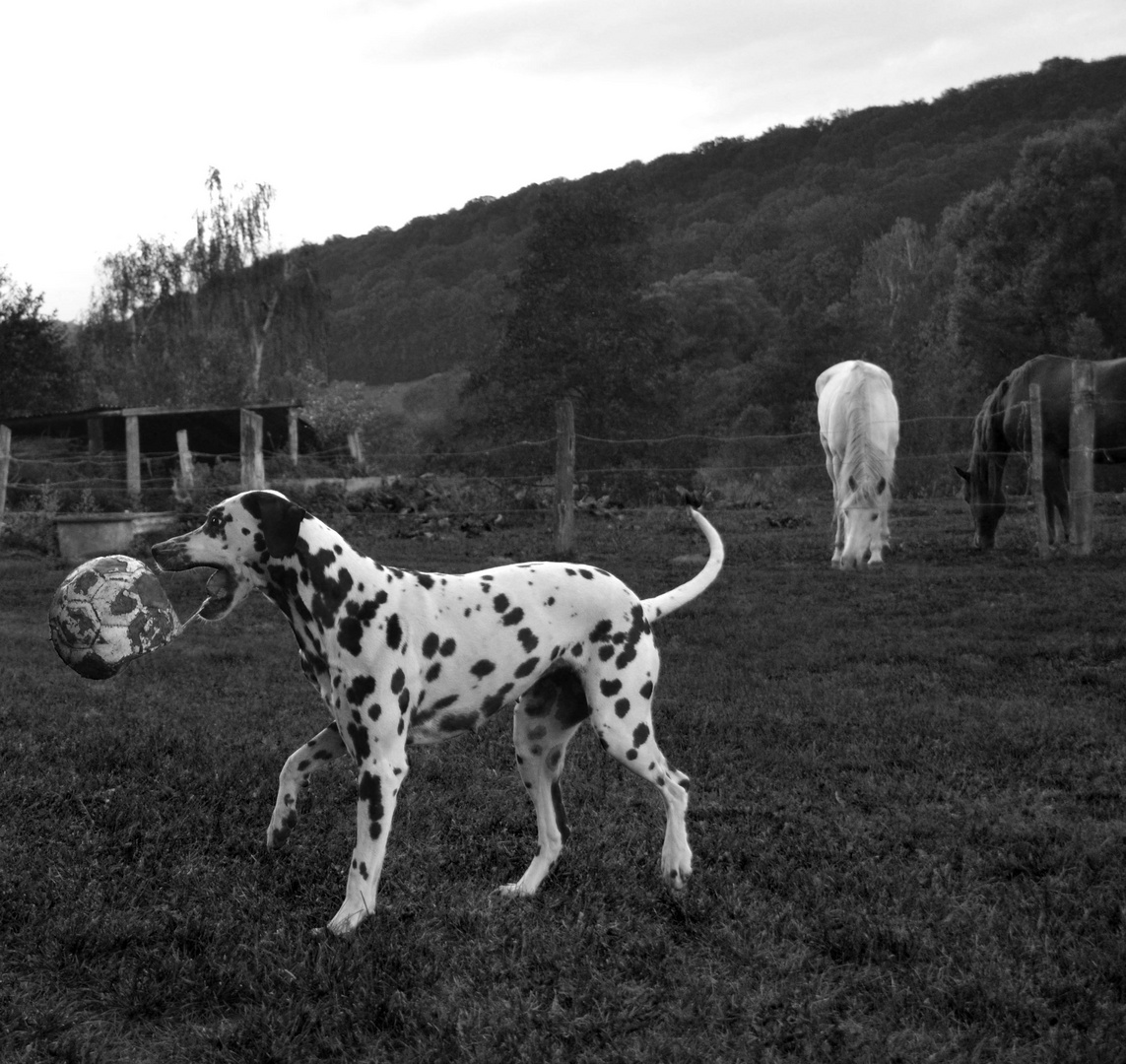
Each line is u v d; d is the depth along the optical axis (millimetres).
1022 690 9305
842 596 13797
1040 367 17172
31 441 35062
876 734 7918
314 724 7984
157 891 4910
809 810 6379
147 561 17938
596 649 5152
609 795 6473
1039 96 163000
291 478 28812
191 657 10742
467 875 5328
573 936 4543
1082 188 50438
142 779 6422
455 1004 3986
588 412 45094
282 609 4938
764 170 173500
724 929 4637
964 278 54781
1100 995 4105
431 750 7414
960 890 5156
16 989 3982
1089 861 5488
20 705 8406
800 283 108188
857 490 15805
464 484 28469
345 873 5156
